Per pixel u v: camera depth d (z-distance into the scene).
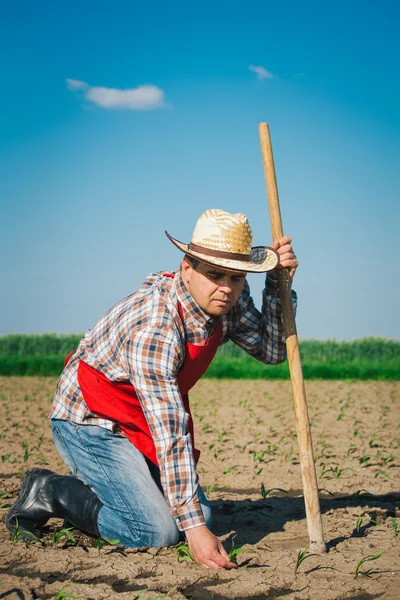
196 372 3.32
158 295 3.18
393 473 5.88
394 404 12.55
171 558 3.29
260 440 7.87
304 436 3.38
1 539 3.59
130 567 3.14
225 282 3.06
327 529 3.94
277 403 12.93
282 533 3.92
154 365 3.06
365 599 2.88
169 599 2.79
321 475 5.58
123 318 3.23
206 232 3.07
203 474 5.92
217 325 3.38
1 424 9.48
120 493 3.34
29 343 29.56
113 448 3.37
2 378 20.41
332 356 27.11
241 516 4.33
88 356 3.41
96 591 2.86
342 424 9.49
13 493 4.81
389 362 25.77
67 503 3.47
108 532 3.40
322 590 2.95
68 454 3.51
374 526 4.00
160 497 3.37
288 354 3.35
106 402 3.35
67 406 3.49
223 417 10.43
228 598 2.87
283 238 3.41
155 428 3.03
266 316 3.62
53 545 3.50
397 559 3.35
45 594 2.86
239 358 26.88
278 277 3.42
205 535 3.03
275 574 3.11
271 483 5.55
